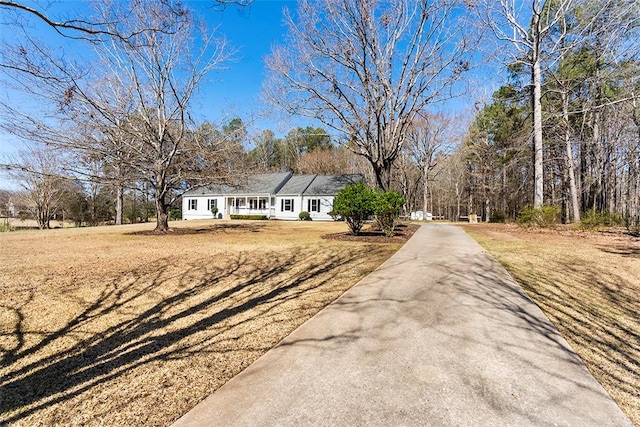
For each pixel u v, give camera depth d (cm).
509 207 3462
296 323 384
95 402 229
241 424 199
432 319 380
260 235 1436
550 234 1298
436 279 568
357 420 200
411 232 1491
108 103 1356
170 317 408
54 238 1330
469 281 552
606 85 1764
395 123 1769
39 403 229
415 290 503
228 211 3378
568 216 2389
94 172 1434
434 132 3541
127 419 210
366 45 1636
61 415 215
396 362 277
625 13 1409
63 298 487
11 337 346
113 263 762
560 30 1770
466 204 4847
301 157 4744
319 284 565
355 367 270
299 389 238
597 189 2145
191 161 1616
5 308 440
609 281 554
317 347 310
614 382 250
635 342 324
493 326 357
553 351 299
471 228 1738
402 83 1723
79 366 283
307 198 3044
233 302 469
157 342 333
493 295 473
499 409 212
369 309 418
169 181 1605
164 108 1528
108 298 489
